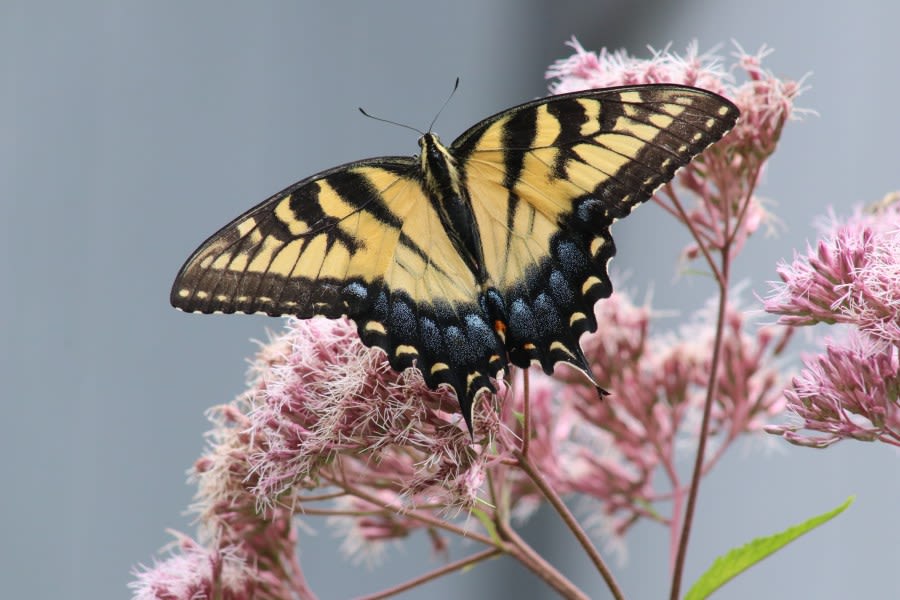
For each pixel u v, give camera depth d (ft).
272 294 4.84
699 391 5.14
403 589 4.93
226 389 5.80
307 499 4.91
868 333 4.85
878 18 5.47
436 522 4.92
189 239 5.97
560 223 4.88
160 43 6.10
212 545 4.96
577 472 5.10
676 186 5.01
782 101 4.96
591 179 4.86
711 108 4.83
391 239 4.87
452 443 4.86
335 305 4.85
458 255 4.88
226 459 4.92
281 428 4.89
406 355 4.85
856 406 4.87
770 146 4.97
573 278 4.87
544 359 4.86
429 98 6.26
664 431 5.10
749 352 5.08
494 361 4.86
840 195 5.45
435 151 4.89
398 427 4.87
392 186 4.88
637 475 5.11
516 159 4.88
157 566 4.96
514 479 5.09
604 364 5.08
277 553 4.97
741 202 5.01
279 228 4.85
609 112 4.85
